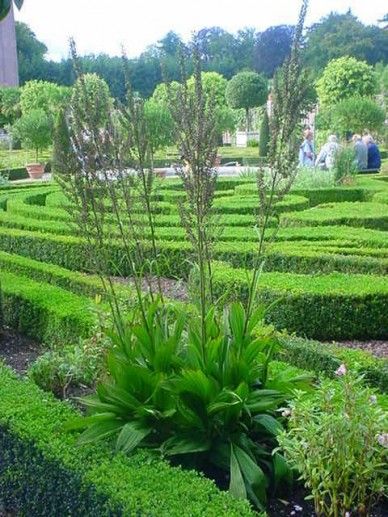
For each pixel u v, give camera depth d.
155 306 3.43
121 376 3.28
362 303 5.70
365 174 17.38
